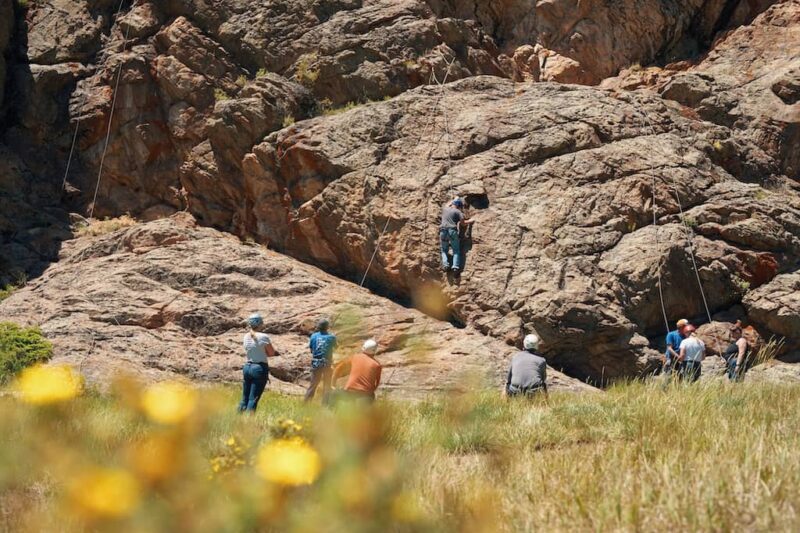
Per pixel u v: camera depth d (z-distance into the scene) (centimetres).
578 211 2780
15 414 239
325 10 3509
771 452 687
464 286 2697
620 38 3728
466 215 2819
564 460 747
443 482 617
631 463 702
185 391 237
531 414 1213
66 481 222
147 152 3434
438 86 3198
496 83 3231
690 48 3756
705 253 2717
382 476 272
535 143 2928
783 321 2609
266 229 3148
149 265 2745
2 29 3409
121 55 3491
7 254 3080
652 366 2539
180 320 2564
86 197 3428
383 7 3528
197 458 245
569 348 2575
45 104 3441
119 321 2525
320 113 3338
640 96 3172
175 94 3431
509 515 543
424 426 930
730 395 1258
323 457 266
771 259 2720
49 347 2284
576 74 3700
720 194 2864
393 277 2823
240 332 2594
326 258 3008
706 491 533
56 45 3525
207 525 235
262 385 1625
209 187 3319
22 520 384
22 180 3322
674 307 2681
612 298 2623
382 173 2938
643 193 2836
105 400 639
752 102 3272
